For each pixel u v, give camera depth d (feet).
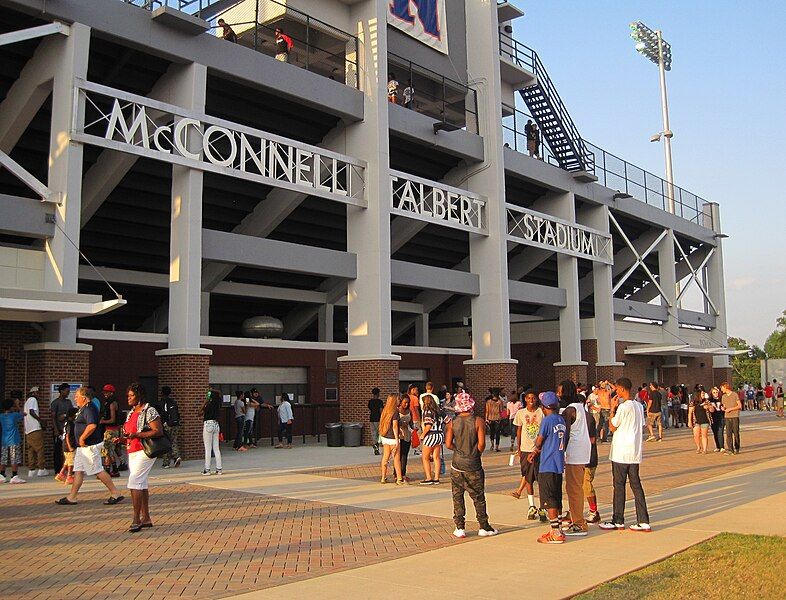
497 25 104.99
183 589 25.14
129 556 29.99
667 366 144.15
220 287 92.53
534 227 109.70
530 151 115.03
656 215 140.97
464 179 103.19
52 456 56.08
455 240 115.14
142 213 82.33
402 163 98.84
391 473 56.85
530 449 38.78
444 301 127.54
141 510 35.81
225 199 85.40
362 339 83.92
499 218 100.27
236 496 46.11
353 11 87.97
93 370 69.67
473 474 33.60
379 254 83.25
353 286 85.15
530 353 125.90
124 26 64.08
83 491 46.75
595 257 123.44
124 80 71.46
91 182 72.54
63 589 25.18
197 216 68.44
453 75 102.37
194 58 69.31
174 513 39.99
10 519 37.81
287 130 85.56
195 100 69.10
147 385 73.41
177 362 66.54
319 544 32.24
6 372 58.08
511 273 122.93
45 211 59.00
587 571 26.94
